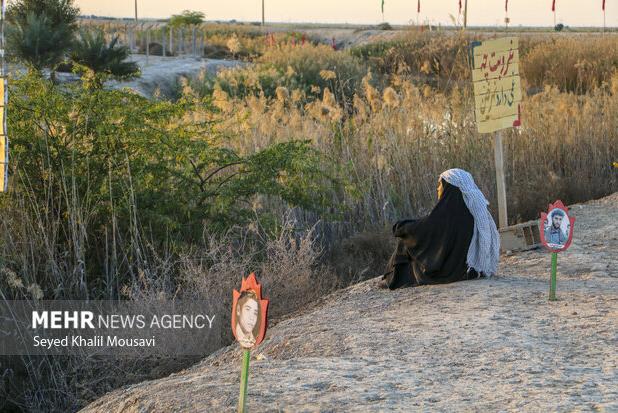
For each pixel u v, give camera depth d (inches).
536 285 645.9
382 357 484.7
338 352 512.1
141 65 3080.7
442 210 666.8
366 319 584.4
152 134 839.1
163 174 844.6
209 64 3176.7
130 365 661.3
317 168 913.5
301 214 949.2
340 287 809.5
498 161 788.0
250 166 884.0
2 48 611.8
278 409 394.9
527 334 510.0
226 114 1080.2
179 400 426.6
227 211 860.6
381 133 1078.4
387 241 896.3
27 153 815.1
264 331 353.7
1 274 720.3
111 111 815.1
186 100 901.8
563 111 1269.7
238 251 793.6
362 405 393.7
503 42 775.1
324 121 1115.3
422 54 2431.1
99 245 810.2
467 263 662.5
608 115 1274.6
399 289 683.4
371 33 5615.2
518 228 775.1
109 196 792.3
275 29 6245.1
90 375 650.8
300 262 748.0
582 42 2536.9
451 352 482.3
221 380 456.8
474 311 572.4
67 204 759.7
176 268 794.2
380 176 993.5
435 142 1107.9
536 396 398.0
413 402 396.5
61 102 812.0
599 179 1163.3
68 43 2249.0
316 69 2487.7
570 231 586.9
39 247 750.5
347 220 981.2
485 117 767.7
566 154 1197.7
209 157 868.0
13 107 805.9
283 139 1082.1
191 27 4178.2
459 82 1446.9
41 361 665.6
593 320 533.0
